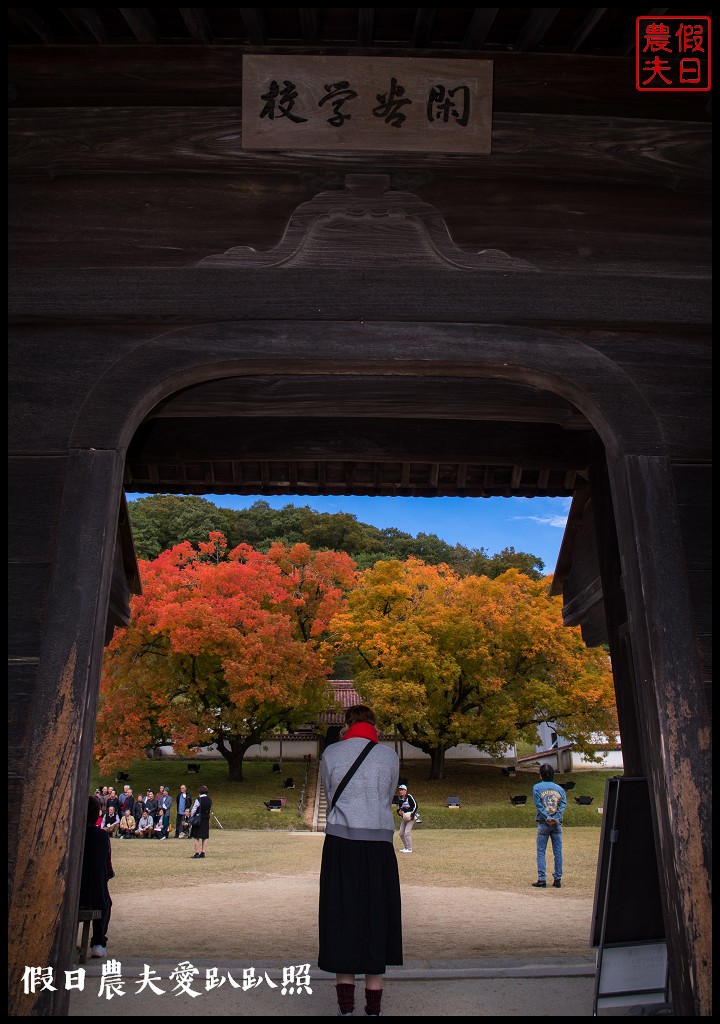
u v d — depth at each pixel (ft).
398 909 12.06
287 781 105.60
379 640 98.94
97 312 12.45
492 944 18.38
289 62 13.35
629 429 12.54
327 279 12.81
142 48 13.42
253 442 21.58
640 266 13.39
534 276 12.99
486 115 13.41
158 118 13.24
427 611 104.12
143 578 96.63
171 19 13.12
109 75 13.41
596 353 12.87
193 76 13.44
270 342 12.53
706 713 11.19
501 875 34.40
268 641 94.84
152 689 94.12
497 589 103.35
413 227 13.15
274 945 18.49
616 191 13.83
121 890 29.91
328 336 12.58
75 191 13.28
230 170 13.39
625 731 19.29
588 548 23.52
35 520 11.74
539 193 13.74
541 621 101.96
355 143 13.17
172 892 29.25
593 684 102.73
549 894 27.91
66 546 11.48
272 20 13.14
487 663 103.19
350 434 21.67
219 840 63.67
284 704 97.19
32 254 12.87
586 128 13.55
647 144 13.58
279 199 13.51
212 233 13.25
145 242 13.12
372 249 13.02
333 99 13.28
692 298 13.05
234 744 109.60
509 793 104.27
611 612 20.06
